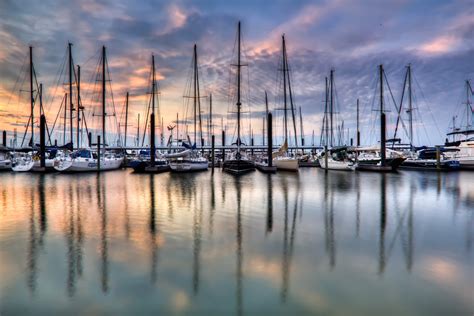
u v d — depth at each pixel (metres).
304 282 6.19
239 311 5.15
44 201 16.09
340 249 8.24
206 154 64.06
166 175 33.78
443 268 6.94
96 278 6.37
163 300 5.49
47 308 5.26
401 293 5.75
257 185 23.86
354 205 15.05
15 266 7.02
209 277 6.40
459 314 5.07
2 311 5.16
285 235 9.58
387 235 9.66
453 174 35.12
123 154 53.00
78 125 41.09
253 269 6.84
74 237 9.27
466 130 47.53
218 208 14.10
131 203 15.45
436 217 12.34
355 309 5.21
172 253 7.87
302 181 27.19
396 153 43.38
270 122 36.56
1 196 17.95
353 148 46.62
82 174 34.44
